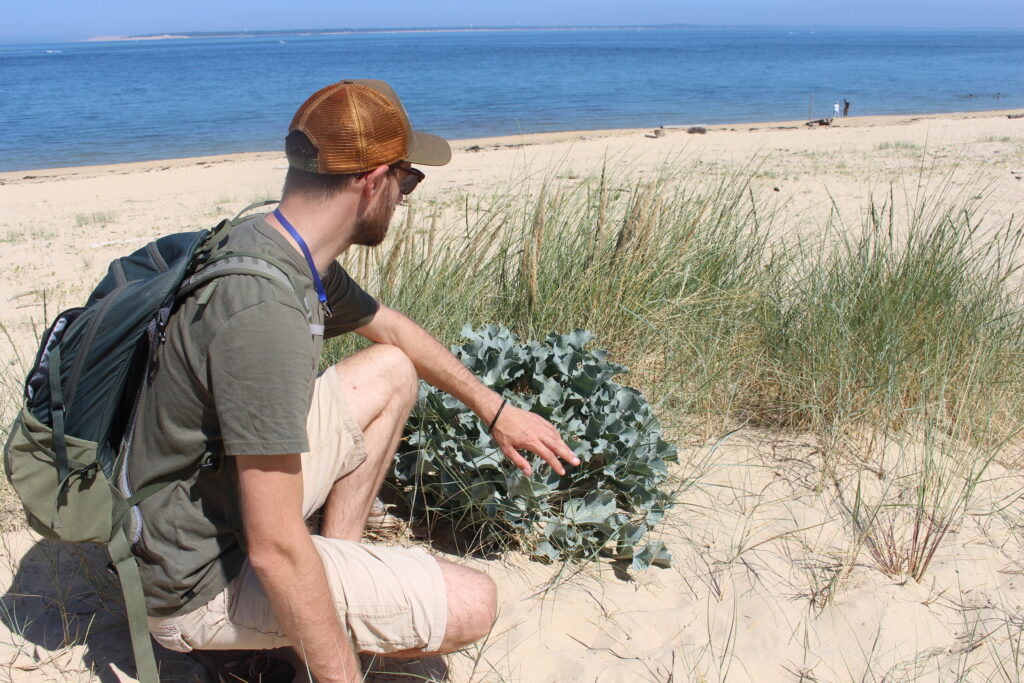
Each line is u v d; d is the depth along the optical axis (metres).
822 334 3.55
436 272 3.77
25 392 1.68
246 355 1.49
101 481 1.65
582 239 4.04
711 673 2.09
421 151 1.82
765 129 24.19
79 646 2.14
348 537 2.16
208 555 1.69
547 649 2.17
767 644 2.20
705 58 93.56
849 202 9.04
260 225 1.64
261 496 1.53
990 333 3.63
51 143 25.58
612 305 3.66
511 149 17.81
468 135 24.38
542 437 2.26
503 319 3.71
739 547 2.57
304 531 1.60
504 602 2.33
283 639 1.79
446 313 3.62
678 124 27.55
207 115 33.91
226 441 1.52
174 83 56.38
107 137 26.97
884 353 3.38
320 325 1.70
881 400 3.31
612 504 2.53
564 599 2.35
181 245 1.66
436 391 2.58
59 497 1.65
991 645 2.20
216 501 1.69
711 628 2.26
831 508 2.81
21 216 11.21
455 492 2.54
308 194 1.65
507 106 35.00
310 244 1.68
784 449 3.20
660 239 3.91
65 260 8.16
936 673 2.11
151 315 1.56
